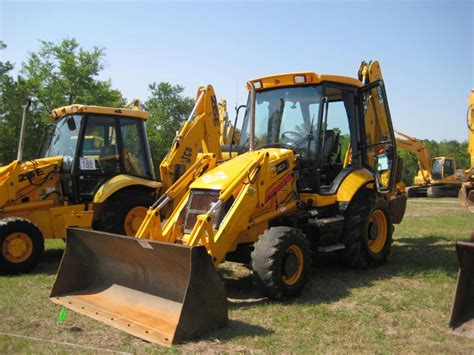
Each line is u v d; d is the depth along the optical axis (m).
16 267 7.03
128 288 5.21
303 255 5.64
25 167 7.80
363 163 7.50
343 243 6.86
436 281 6.25
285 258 5.46
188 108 48.06
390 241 7.32
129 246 4.84
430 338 4.24
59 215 7.83
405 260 7.65
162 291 4.86
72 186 8.05
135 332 4.32
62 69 29.98
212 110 8.58
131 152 8.84
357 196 7.03
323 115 6.77
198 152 8.42
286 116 7.01
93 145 8.34
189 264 4.25
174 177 8.15
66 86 30.05
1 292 5.92
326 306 5.23
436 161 28.73
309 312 5.01
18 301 5.46
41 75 30.25
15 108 27.11
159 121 45.66
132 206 8.31
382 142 7.54
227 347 4.04
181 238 5.73
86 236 5.36
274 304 5.32
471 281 4.45
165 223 5.97
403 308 5.13
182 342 4.13
